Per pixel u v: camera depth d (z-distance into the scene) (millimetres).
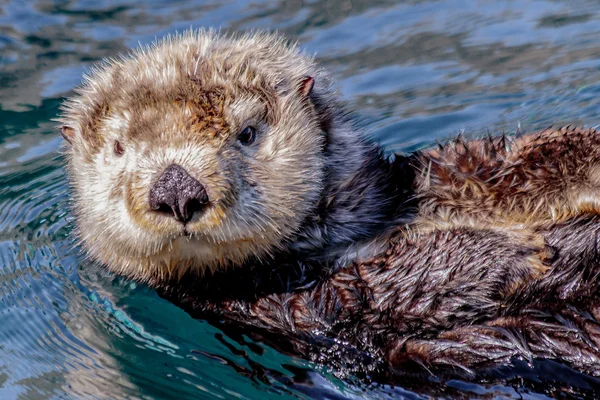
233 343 13398
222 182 10945
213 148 11164
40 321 14500
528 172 12844
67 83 23109
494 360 11734
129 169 11227
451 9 27422
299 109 12711
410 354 11984
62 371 13297
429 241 12359
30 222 17719
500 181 12961
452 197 13320
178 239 11336
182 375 13102
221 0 28109
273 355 12992
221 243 11719
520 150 13289
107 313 14469
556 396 11648
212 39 14000
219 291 13172
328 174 12898
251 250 12125
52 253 16359
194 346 13680
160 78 11836
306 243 12789
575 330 11609
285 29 26062
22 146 20859
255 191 11641
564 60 23500
